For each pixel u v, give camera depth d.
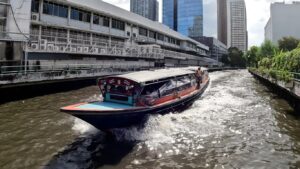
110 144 9.34
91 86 26.02
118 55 34.53
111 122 9.76
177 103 13.43
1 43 18.92
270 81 24.30
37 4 26.84
